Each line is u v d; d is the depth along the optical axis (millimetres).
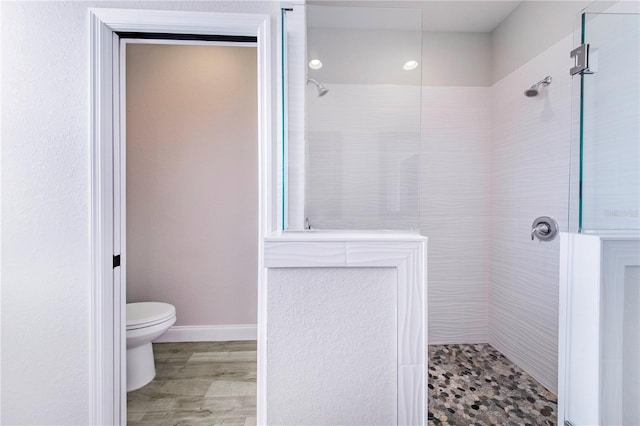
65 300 1277
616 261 1069
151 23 1263
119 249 1363
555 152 1683
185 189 2357
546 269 1729
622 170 1177
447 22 2086
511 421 1443
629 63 1182
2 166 1252
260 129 1292
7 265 1265
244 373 1896
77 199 1274
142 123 2320
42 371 1273
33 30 1247
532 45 1825
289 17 1189
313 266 1027
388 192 1185
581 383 1126
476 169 2215
